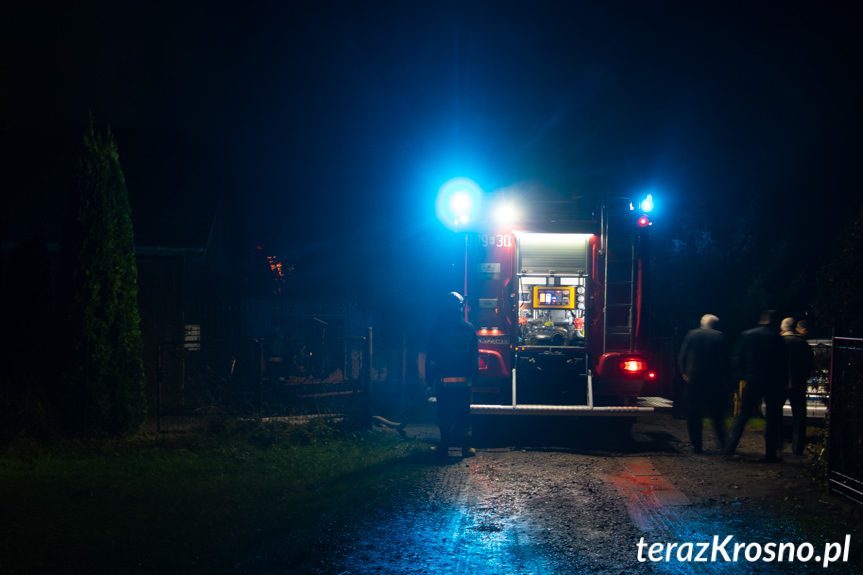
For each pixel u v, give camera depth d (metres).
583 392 9.95
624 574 4.48
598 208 9.85
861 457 6.35
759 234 14.52
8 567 4.38
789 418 10.27
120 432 9.69
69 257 9.74
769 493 6.62
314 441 9.14
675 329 13.45
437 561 4.70
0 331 10.76
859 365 6.38
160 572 4.36
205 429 9.55
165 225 14.54
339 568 4.53
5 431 8.86
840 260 7.01
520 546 5.02
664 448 9.35
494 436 10.33
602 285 9.77
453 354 8.66
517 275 9.83
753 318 13.55
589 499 6.41
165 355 12.99
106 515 5.64
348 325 20.41
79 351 9.58
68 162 17.30
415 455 8.49
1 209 14.68
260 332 19.98
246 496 6.34
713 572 4.51
